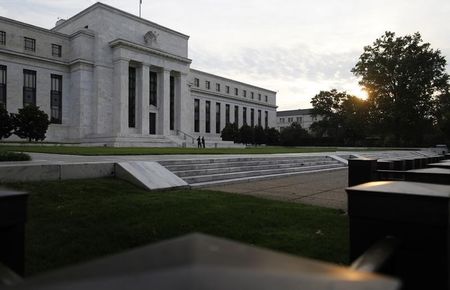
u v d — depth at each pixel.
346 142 77.44
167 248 1.26
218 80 83.25
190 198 8.74
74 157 15.48
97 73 51.72
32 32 49.84
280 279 1.04
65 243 5.66
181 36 62.75
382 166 9.66
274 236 5.98
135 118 55.19
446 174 5.04
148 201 8.14
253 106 92.62
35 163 9.70
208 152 25.55
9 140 44.81
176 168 13.02
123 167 10.66
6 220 2.68
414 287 2.65
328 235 6.09
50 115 50.91
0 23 47.00
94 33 52.66
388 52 54.59
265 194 10.69
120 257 1.22
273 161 18.53
